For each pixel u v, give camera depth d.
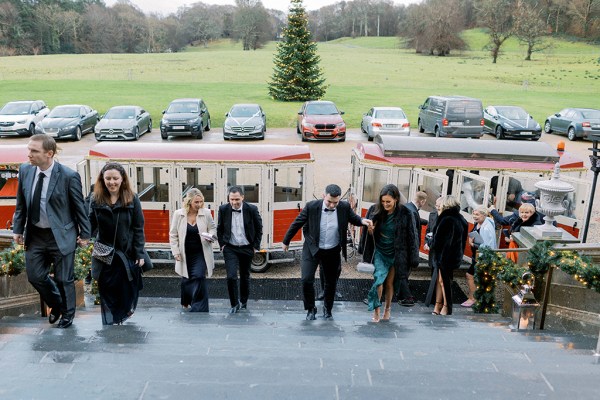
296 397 3.15
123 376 3.47
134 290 5.89
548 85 48.66
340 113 25.34
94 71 54.34
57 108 25.42
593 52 87.56
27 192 4.95
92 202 5.49
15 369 3.58
